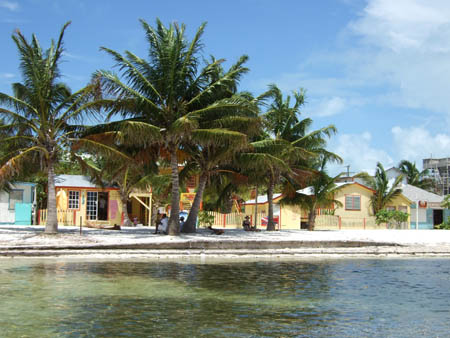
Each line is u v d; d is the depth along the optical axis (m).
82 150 26.19
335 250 23.95
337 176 38.75
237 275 15.15
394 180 56.50
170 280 13.73
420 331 8.34
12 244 20.41
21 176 28.11
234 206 51.25
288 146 29.83
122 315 9.12
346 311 9.91
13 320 8.62
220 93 26.50
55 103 24.84
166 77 25.50
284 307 10.20
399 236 32.50
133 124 23.20
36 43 24.34
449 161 94.25
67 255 19.48
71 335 7.68
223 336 7.75
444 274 16.30
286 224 44.81
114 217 39.72
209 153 29.06
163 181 40.81
